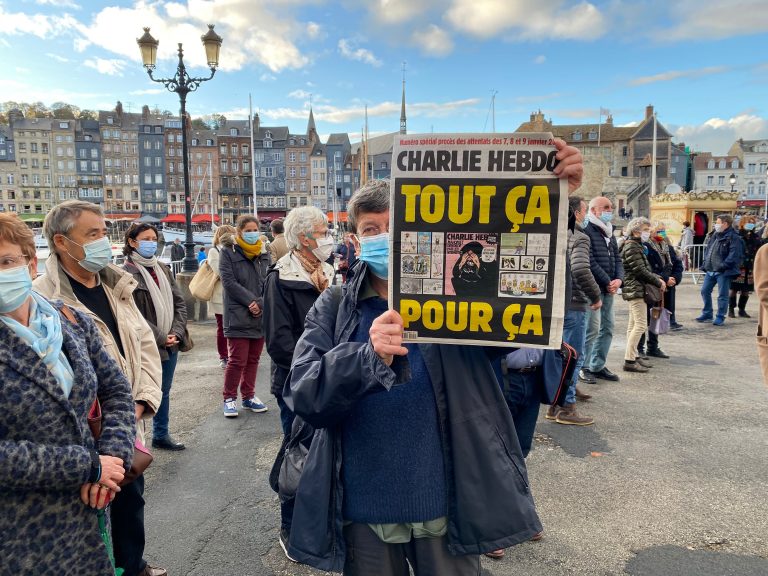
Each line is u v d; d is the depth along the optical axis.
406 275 1.54
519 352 2.90
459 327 1.53
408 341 1.54
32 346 1.63
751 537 3.00
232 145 92.44
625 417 4.97
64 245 2.52
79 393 1.74
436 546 1.69
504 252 1.50
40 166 93.75
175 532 3.18
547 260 1.49
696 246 16.12
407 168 1.53
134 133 94.56
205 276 7.02
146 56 11.98
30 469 1.53
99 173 95.06
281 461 2.42
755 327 9.44
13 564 1.57
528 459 4.09
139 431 2.62
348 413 1.66
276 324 3.20
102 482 1.70
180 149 92.25
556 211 1.48
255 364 5.38
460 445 1.63
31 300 1.72
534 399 2.98
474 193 1.51
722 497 3.46
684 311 11.11
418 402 1.65
